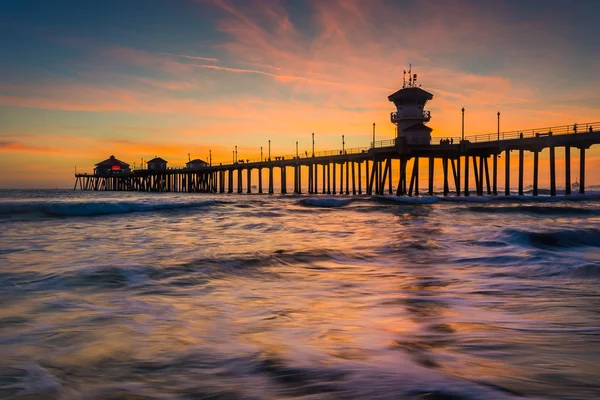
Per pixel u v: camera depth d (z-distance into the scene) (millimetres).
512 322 5586
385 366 3924
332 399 3184
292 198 63344
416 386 3402
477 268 10109
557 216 30531
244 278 8812
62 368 3908
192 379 3666
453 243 14375
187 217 26234
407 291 7695
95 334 4918
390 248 13375
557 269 9586
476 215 31438
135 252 11586
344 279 8844
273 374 3754
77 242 13711
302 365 3967
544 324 5488
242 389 3432
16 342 4605
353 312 6191
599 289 7719
